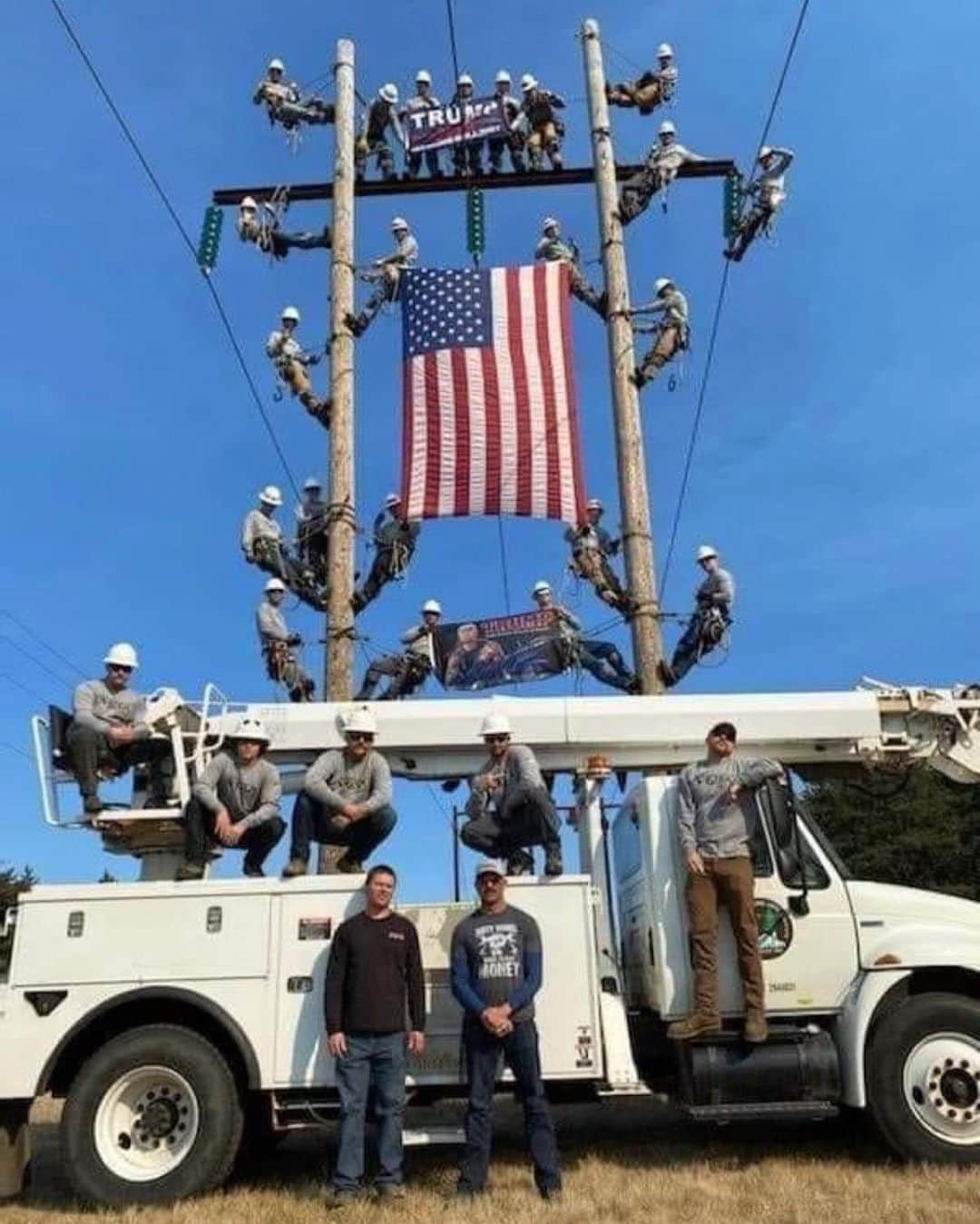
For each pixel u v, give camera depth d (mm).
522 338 11820
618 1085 7398
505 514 11289
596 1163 7898
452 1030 7574
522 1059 7000
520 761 8023
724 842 7820
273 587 11703
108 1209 7074
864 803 32688
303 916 7656
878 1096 7473
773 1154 8273
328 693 11398
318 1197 7254
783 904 7953
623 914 8844
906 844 31922
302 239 13797
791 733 8812
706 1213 6434
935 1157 7344
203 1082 7309
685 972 7848
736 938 7758
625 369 12695
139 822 8320
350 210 13375
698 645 11836
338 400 12500
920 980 7969
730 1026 7797
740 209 13477
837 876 8070
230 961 7559
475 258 13719
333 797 7855
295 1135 10453
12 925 7855
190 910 7664
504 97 14117
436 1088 7613
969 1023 7543
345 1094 7012
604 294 13109
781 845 7969
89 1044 7656
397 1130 7059
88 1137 7211
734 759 8078
